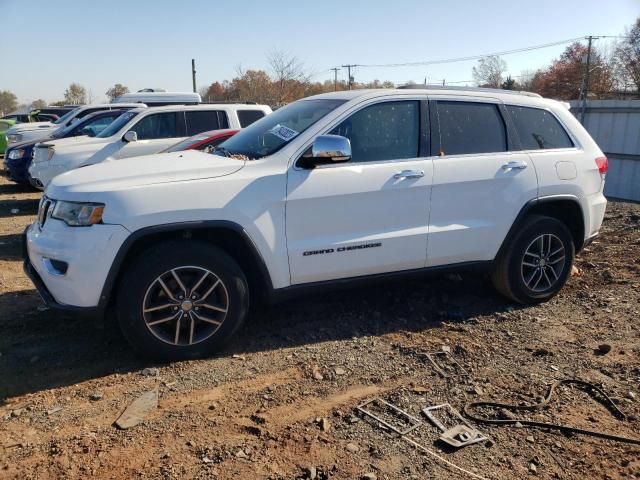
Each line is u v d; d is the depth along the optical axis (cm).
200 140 746
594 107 1499
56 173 937
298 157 409
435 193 446
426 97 457
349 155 392
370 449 298
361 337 438
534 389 361
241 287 398
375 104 438
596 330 454
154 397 347
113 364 391
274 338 434
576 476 280
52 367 386
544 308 504
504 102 490
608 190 1489
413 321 470
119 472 278
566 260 516
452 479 276
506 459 292
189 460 287
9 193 1241
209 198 377
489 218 470
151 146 952
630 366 391
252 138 463
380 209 429
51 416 327
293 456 291
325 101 461
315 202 407
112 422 321
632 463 289
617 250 693
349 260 425
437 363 395
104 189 366
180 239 385
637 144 1403
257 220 390
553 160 495
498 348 421
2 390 356
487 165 464
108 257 360
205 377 373
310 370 384
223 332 399
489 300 520
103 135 991
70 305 368
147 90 1975
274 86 3769
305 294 424
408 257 445
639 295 527
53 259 368
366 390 359
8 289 541
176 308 383
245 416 328
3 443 301
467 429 316
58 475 276
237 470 279
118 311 373
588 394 357
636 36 4800
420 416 330
